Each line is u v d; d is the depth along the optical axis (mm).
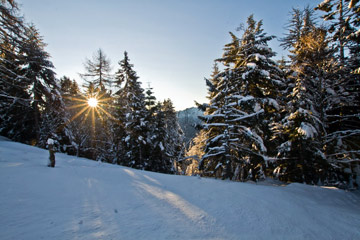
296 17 17859
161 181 7617
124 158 22734
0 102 18922
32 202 4031
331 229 4453
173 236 3170
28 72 18547
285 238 3713
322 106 12219
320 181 12555
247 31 13734
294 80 14297
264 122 12258
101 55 29547
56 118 21203
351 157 12320
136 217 3797
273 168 13641
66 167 7926
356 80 12062
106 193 5219
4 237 2621
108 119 25703
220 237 3367
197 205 4926
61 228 3059
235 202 5367
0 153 8781
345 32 12016
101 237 2875
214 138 11477
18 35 13562
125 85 22781
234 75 12844
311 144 11398
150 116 23688
